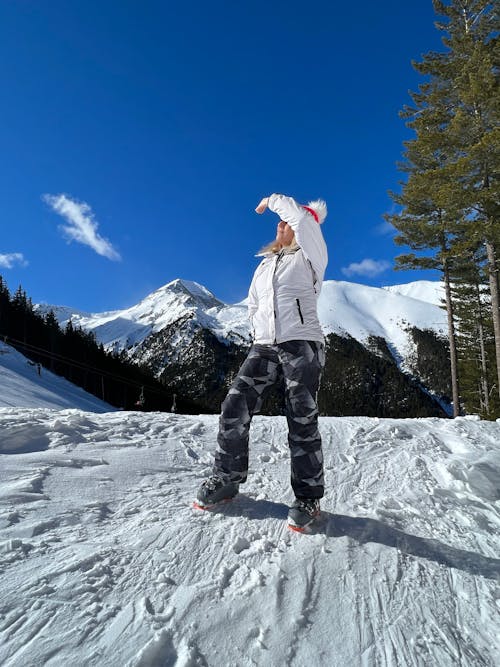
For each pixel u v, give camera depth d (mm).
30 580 1396
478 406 25797
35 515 1821
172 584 1482
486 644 1370
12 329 51406
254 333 2242
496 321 13516
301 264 2150
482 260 17391
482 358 25297
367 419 4195
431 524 2201
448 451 3506
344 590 1560
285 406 2082
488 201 13172
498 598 1614
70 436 2771
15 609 1266
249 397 2139
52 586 1381
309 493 1972
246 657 1216
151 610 1340
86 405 27031
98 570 1488
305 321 2086
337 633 1348
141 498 2139
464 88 14055
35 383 25672
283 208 2152
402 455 3271
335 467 2934
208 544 1762
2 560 1484
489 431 4184
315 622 1383
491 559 1900
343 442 3447
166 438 3045
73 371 51531
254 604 1427
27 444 2600
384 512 2234
